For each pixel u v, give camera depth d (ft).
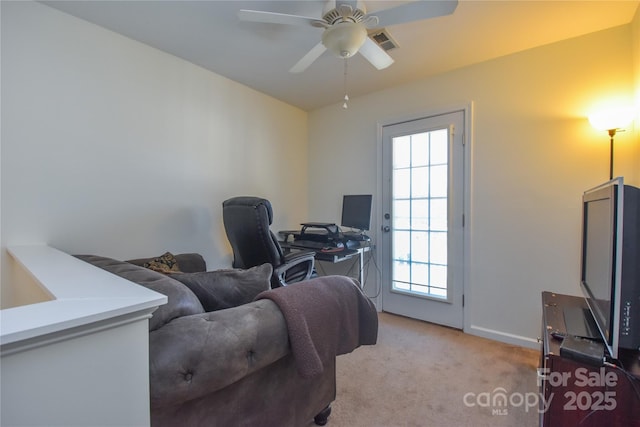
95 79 6.67
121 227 7.12
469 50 7.68
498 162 8.13
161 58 7.84
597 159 6.83
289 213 11.83
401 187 10.07
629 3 5.84
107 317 2.12
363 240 10.09
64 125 6.23
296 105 11.90
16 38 5.63
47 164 6.02
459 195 8.83
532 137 7.64
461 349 7.72
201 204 8.82
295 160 12.10
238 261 8.10
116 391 2.24
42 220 5.97
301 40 7.32
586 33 6.90
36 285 4.00
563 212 7.29
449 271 9.04
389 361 7.13
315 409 4.73
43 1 5.83
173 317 3.08
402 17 5.14
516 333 7.95
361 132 10.96
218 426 3.34
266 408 3.89
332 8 5.12
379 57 6.49
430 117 9.29
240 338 3.07
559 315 4.84
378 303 10.64
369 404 5.55
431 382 6.25
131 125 7.28
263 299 3.71
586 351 3.42
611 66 6.65
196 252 8.68
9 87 5.57
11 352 1.78
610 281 3.38
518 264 7.91
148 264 6.19
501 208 8.11
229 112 9.56
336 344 4.02
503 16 6.25
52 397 1.95
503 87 8.02
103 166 6.81
